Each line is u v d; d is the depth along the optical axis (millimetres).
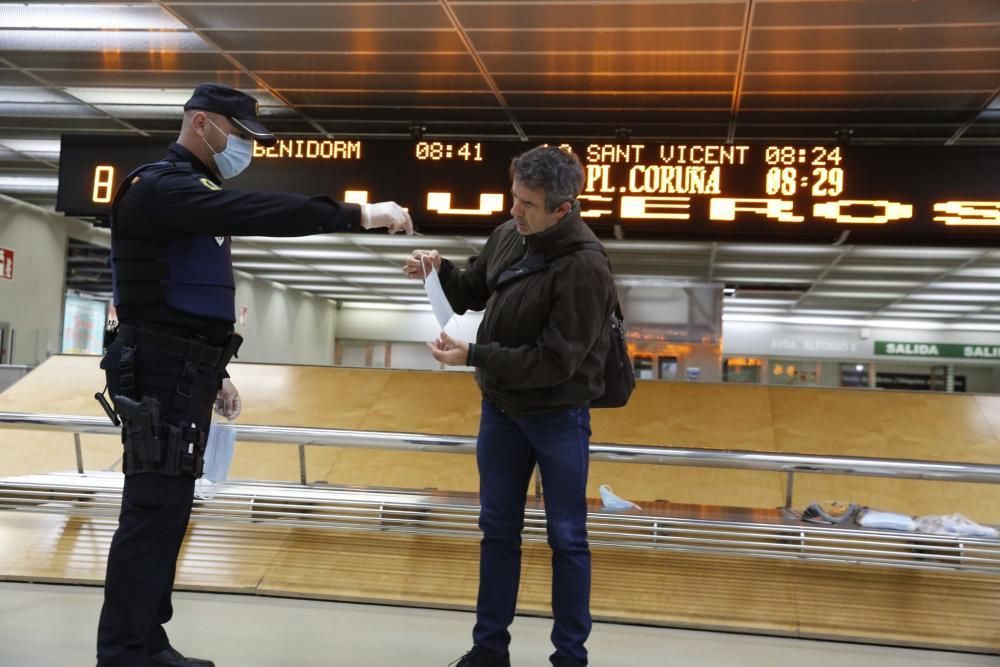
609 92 7012
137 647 2119
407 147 6270
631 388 2580
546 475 2420
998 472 3113
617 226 6016
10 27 6254
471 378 5688
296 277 20219
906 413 5066
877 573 3311
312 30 6039
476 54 6340
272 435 3592
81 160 6426
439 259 2602
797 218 5855
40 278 13641
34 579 3467
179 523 2205
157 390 2146
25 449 4945
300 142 6352
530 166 2273
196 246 2215
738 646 2969
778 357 24312
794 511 3686
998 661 2889
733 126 7766
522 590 3350
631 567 3412
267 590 3404
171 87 7527
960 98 6793
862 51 5926
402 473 4688
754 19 5473
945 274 15242
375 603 3338
